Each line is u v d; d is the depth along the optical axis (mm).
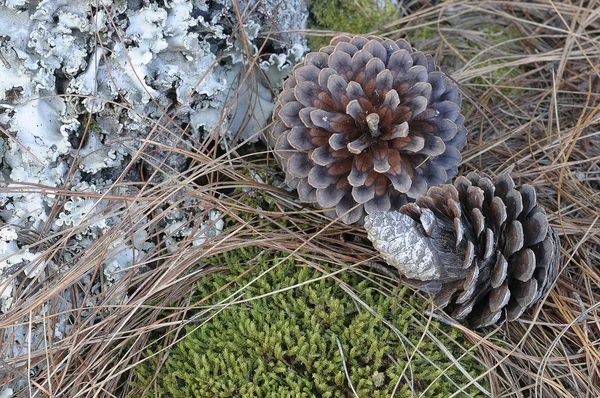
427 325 370
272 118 410
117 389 381
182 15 397
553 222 404
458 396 366
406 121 382
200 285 391
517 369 369
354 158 383
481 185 375
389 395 360
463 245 371
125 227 396
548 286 374
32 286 388
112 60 394
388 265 391
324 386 362
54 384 371
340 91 385
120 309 379
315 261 396
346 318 381
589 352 368
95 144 402
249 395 362
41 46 384
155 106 407
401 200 388
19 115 386
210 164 402
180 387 373
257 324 380
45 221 392
